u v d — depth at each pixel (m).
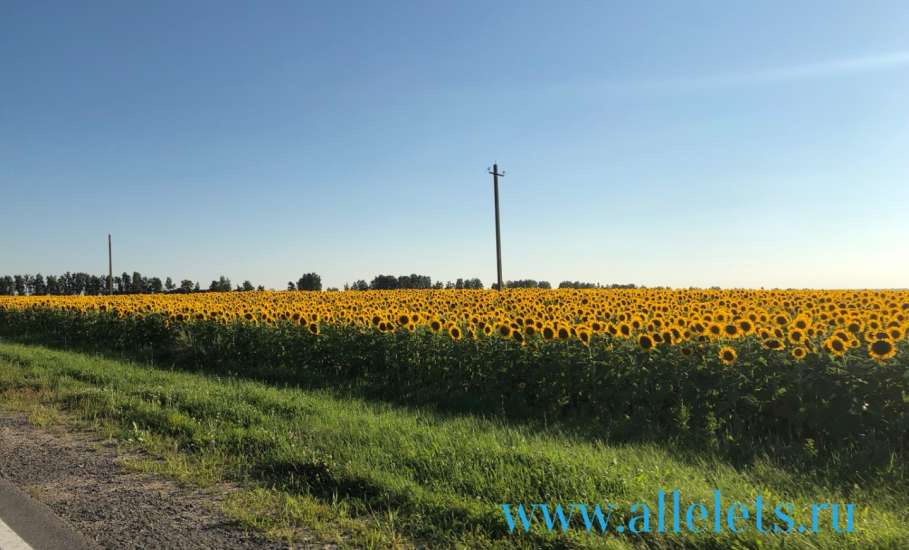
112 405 8.77
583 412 8.51
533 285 50.66
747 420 7.47
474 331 11.05
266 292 42.28
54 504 5.13
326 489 5.46
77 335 20.05
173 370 13.53
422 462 5.89
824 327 10.42
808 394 7.23
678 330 8.68
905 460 6.09
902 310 13.89
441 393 10.06
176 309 18.14
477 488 5.18
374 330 12.16
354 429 7.26
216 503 5.15
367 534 4.46
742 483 5.48
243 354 14.10
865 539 4.09
